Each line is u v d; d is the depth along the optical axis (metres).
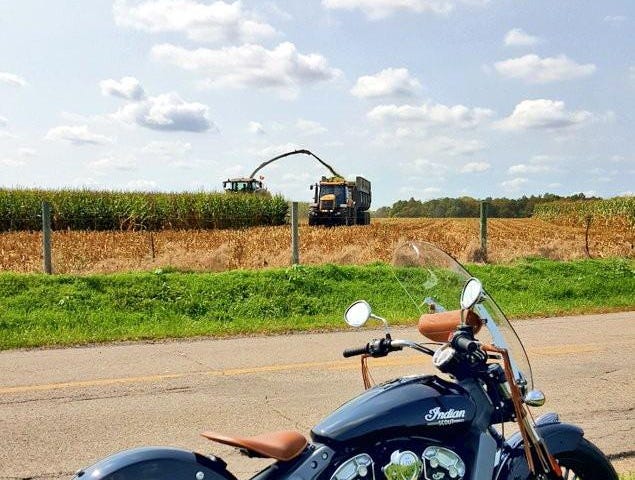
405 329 11.45
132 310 12.86
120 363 9.29
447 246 21.31
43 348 10.29
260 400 7.59
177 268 16.08
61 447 6.22
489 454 3.68
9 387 8.12
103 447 6.23
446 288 4.18
